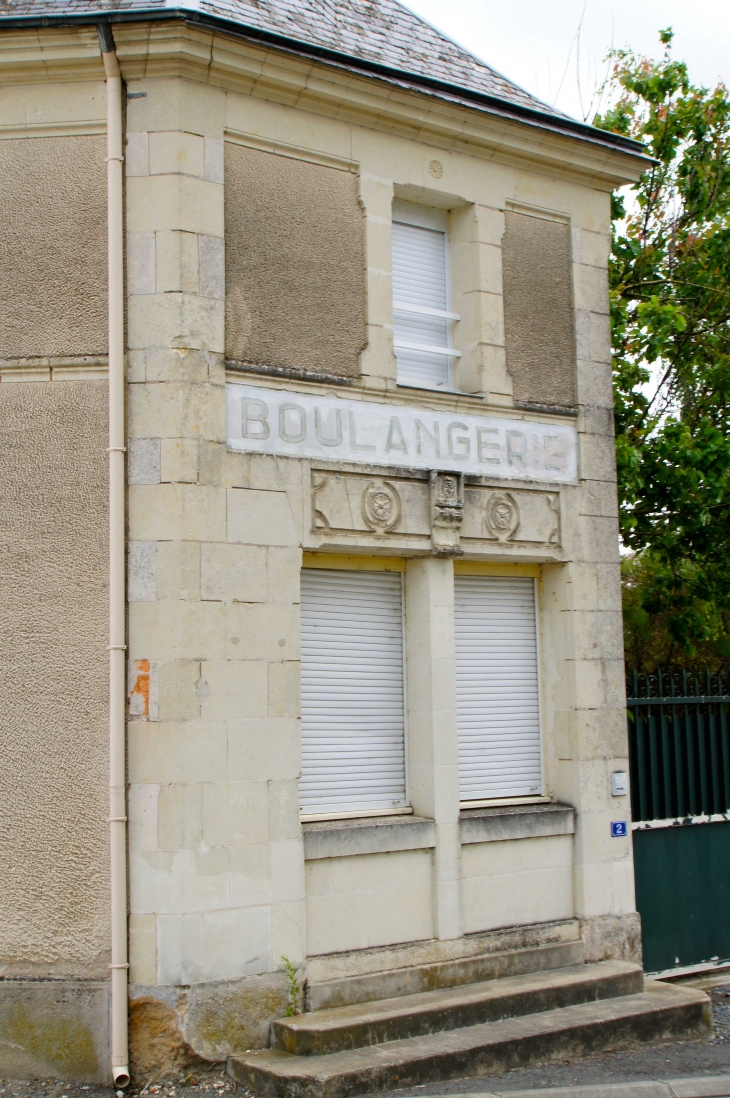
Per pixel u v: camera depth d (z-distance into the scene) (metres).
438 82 9.35
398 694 9.43
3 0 8.78
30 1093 7.41
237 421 8.41
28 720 8.00
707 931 11.15
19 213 8.40
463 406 9.66
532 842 9.70
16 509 8.18
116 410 8.07
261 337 8.62
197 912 7.78
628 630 19.73
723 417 16.09
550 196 10.53
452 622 9.42
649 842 10.93
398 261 9.89
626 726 10.34
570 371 10.47
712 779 11.45
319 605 9.05
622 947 10.00
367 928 8.66
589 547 10.30
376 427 9.12
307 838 8.38
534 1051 8.15
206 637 8.05
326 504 8.75
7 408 8.27
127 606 7.98
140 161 8.32
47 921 7.82
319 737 8.91
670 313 13.23
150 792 7.82
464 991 8.75
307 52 8.66
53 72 8.37
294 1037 7.69
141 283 8.23
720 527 14.77
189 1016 7.64
